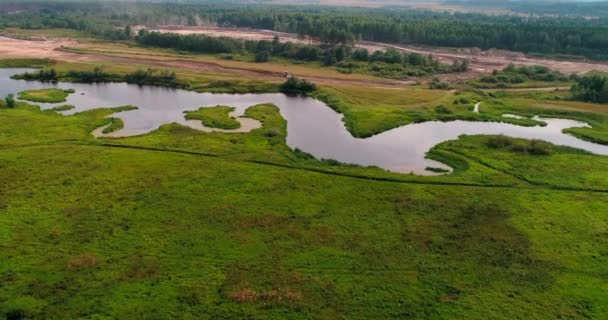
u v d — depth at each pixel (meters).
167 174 63.38
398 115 94.00
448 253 47.59
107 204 55.09
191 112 93.62
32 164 64.94
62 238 48.25
